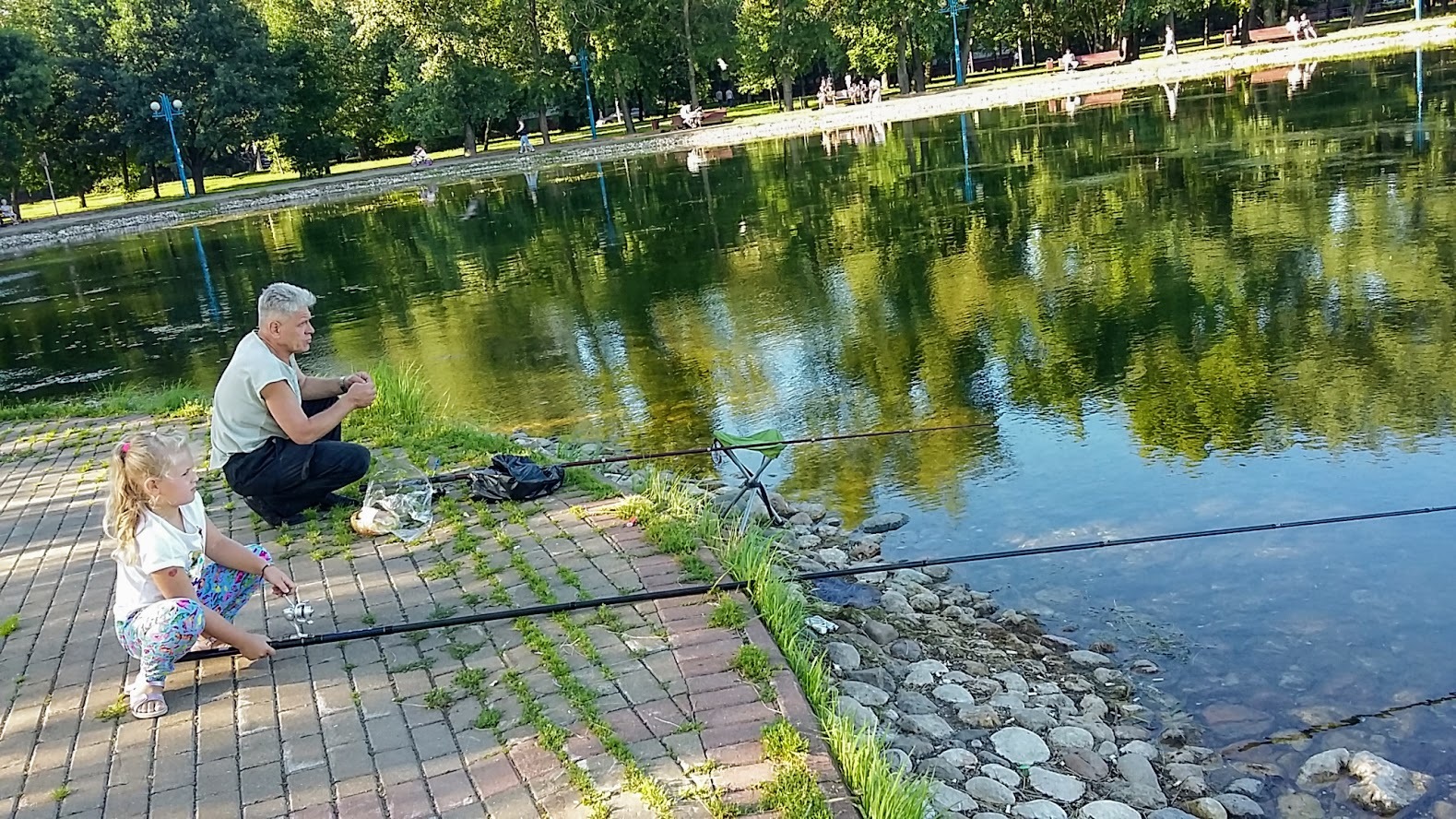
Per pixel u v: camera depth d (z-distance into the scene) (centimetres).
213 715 354
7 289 2172
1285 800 342
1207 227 1248
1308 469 589
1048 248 1268
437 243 2091
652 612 405
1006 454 665
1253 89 2900
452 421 760
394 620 415
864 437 721
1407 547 494
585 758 314
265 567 402
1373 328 805
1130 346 851
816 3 4925
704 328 1096
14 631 429
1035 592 495
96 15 4028
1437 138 1611
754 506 620
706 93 5891
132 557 354
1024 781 349
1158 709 397
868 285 1205
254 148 6094
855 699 382
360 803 302
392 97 4672
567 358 1042
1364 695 391
